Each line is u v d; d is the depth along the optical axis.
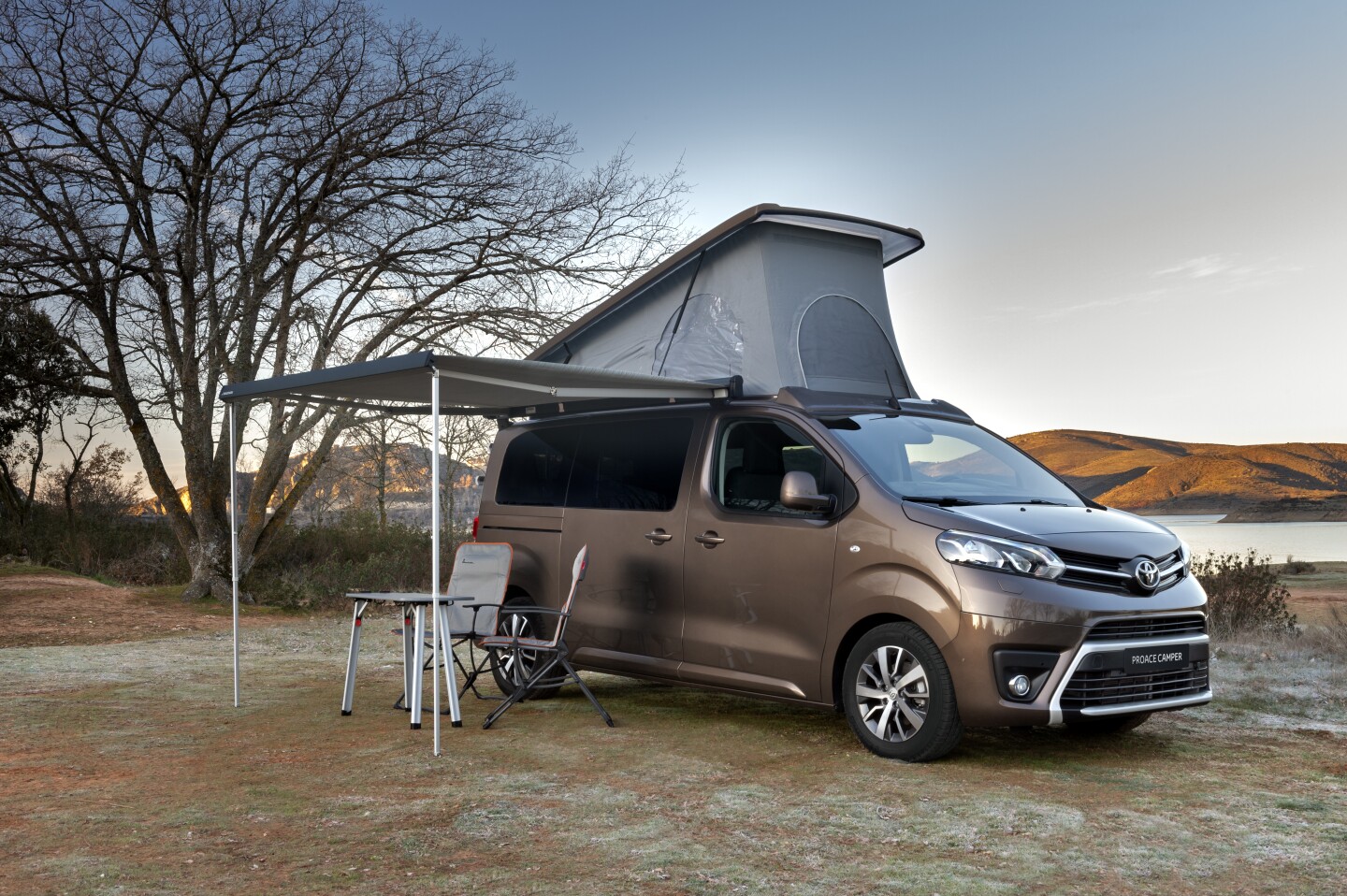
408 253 17.55
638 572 6.91
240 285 16.75
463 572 7.17
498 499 8.12
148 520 28.58
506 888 3.66
